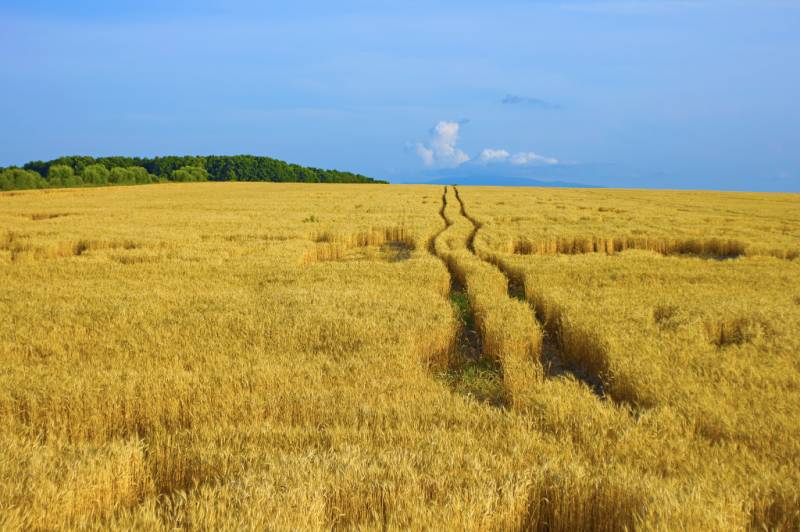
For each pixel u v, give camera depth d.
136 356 8.40
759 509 4.29
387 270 17.11
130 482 4.78
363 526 3.89
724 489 4.43
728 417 5.97
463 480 4.50
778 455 5.28
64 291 13.55
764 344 8.79
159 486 5.02
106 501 4.50
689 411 6.14
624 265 17.58
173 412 6.43
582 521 4.38
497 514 4.12
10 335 9.43
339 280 15.46
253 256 20.09
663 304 11.69
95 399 6.37
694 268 17.12
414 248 25.52
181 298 12.70
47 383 6.82
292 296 12.78
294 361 8.10
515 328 9.83
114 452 4.91
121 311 11.16
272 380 7.23
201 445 5.28
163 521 4.07
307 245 23.30
